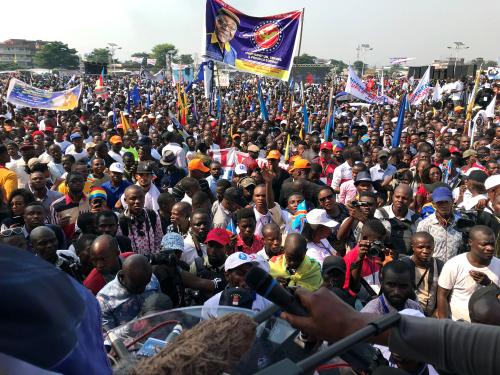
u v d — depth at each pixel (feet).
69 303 2.18
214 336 2.72
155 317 6.38
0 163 23.39
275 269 14.37
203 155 28.53
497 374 2.48
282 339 4.52
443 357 2.66
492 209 20.29
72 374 2.06
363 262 14.70
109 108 71.20
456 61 153.28
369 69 270.26
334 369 4.34
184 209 17.98
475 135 41.22
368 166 30.09
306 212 19.21
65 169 27.07
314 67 124.06
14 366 1.93
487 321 8.75
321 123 53.83
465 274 13.89
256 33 29.58
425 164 25.35
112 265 13.43
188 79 87.76
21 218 18.01
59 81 179.32
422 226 18.20
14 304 1.91
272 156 24.85
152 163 27.48
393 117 66.28
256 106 80.84
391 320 2.83
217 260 15.12
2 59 505.66
